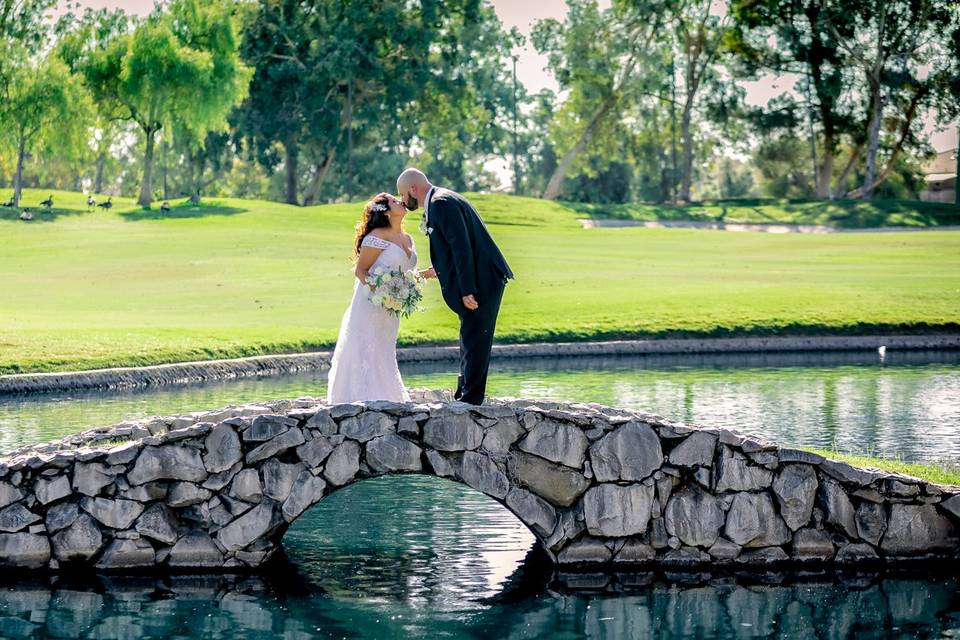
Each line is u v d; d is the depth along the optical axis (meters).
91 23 76.62
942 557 10.17
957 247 50.44
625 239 56.72
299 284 39.25
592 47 86.88
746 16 82.00
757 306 31.91
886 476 10.13
